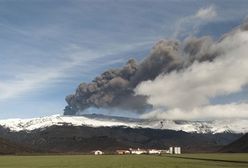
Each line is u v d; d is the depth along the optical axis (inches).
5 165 7406.5
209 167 5831.7
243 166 6112.2
